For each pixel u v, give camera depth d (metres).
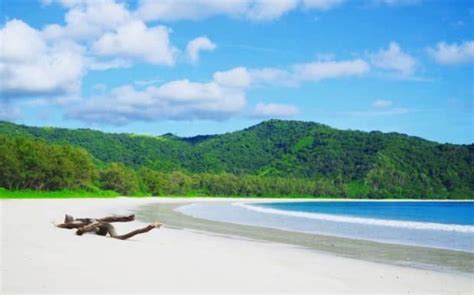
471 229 39.31
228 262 17.41
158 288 12.41
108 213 53.94
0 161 100.06
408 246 26.59
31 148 107.25
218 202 123.62
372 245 26.77
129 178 140.38
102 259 16.45
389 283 14.93
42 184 109.81
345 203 155.12
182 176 172.38
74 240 21.61
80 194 118.44
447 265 19.66
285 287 13.29
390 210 96.19
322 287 13.55
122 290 12.05
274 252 22.14
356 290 13.45
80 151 123.44
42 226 27.81
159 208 74.31
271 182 198.25
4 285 12.07
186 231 33.00
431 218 63.22
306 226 41.09
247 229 36.41
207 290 12.48
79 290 11.84
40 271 13.82
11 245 18.84
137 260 16.69
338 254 22.56
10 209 48.19
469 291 14.21
